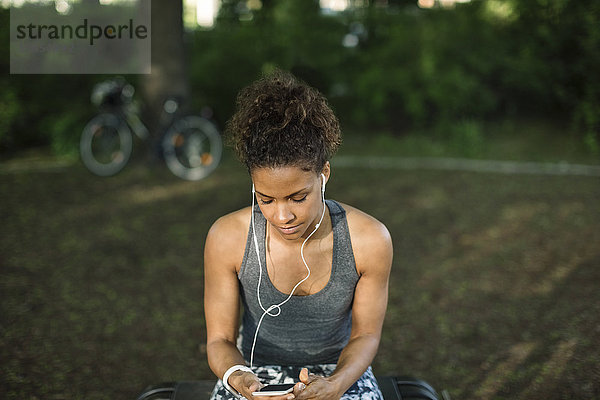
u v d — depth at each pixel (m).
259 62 9.00
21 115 7.66
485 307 3.55
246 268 1.55
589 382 2.68
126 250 4.50
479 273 4.05
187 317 3.49
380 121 9.39
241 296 1.66
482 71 8.89
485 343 3.13
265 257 1.53
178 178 6.63
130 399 2.67
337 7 10.07
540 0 8.80
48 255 4.36
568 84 8.86
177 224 5.12
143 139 7.04
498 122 9.30
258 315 1.59
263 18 9.49
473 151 7.91
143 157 7.27
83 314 3.47
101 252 4.45
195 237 4.81
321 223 1.52
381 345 3.15
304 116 1.30
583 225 4.94
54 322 3.36
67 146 7.40
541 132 8.85
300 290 1.55
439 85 8.73
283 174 1.29
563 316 3.37
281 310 1.57
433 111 9.19
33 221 5.11
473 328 3.30
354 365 1.48
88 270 4.11
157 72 6.79
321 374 1.61
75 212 5.39
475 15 9.15
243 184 6.41
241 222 1.55
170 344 3.18
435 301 3.66
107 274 4.06
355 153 8.13
